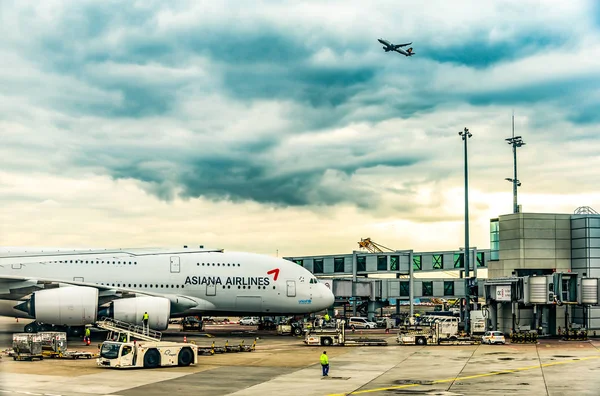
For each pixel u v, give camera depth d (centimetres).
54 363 4584
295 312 7256
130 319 6247
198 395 3384
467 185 7912
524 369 4525
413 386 3759
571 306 7794
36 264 6531
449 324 6406
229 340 6775
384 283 10006
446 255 9706
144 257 6819
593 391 3594
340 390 3597
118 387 3581
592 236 7562
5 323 8831
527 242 7650
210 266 6988
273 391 3541
